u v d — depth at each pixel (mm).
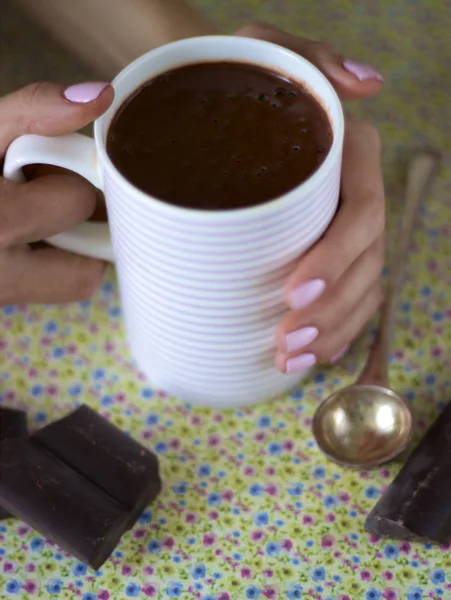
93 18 557
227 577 461
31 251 501
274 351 470
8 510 463
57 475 464
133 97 448
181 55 451
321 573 460
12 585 460
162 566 464
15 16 622
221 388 487
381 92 592
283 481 484
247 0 634
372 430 488
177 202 417
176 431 500
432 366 511
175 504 479
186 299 437
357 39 615
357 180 468
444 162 567
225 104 446
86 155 434
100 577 462
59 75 597
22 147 438
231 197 418
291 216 412
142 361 508
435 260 538
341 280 470
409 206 545
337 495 479
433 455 467
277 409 504
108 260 504
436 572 458
